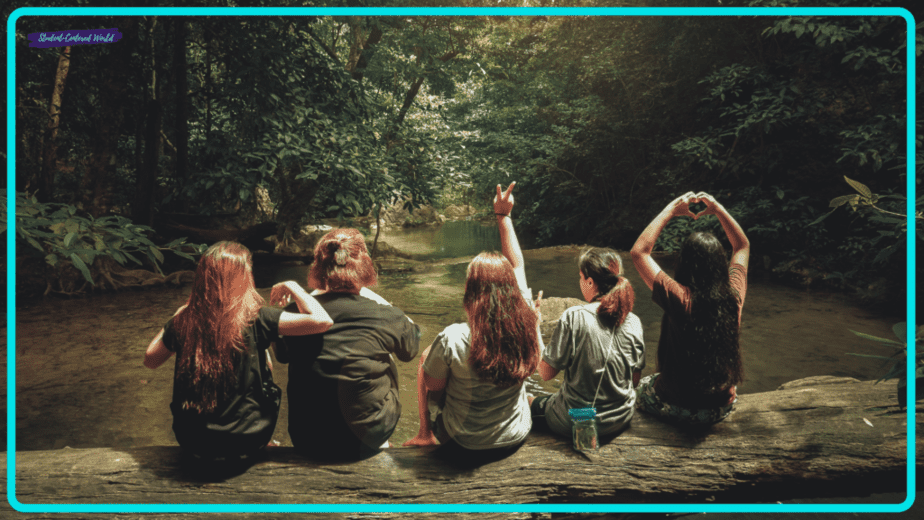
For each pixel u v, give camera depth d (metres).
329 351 2.35
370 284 2.54
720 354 2.43
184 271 9.45
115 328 6.40
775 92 9.86
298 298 2.34
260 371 2.38
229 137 10.05
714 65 11.44
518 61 16.80
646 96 12.77
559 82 15.29
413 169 11.86
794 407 2.90
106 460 2.50
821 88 9.63
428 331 6.11
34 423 3.89
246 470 2.46
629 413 2.64
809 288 8.26
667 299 2.46
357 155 9.84
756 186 10.17
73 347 5.65
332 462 2.53
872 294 7.34
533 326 2.44
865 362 5.01
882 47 8.77
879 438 2.70
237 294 2.28
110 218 2.92
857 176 9.05
